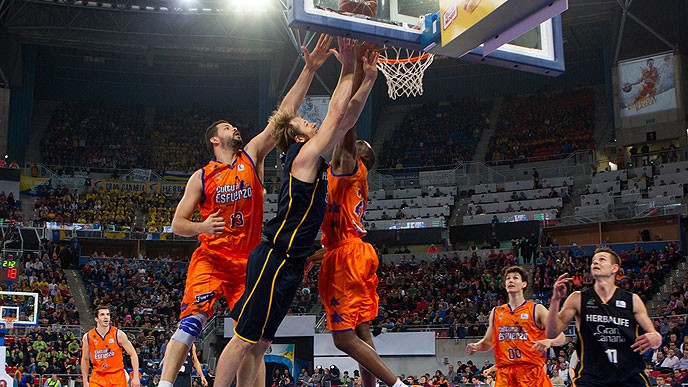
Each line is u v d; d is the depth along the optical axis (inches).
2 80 1494.8
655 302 1021.2
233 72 1814.7
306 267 242.8
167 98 1819.6
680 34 1374.3
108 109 1755.7
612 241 1245.7
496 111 1732.3
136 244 1408.7
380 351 1010.7
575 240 1279.5
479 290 1120.8
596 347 247.0
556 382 655.1
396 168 1590.8
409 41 245.8
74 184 1524.4
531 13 220.5
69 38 1424.7
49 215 1401.3
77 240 1333.7
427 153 1637.6
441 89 1801.2
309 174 204.2
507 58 257.0
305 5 228.5
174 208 1517.0
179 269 1317.7
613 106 1441.9
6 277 1109.1
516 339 337.4
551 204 1355.8
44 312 1050.1
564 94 1685.5
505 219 1346.0
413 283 1183.6
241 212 226.8
